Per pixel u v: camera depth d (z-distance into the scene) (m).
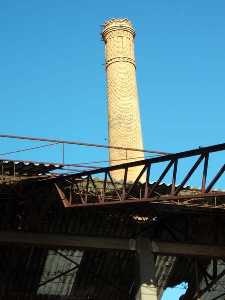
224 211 22.48
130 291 25.88
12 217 22.27
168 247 22.97
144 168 18.55
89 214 22.78
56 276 23.88
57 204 22.17
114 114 36.22
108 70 37.94
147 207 22.19
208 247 23.31
